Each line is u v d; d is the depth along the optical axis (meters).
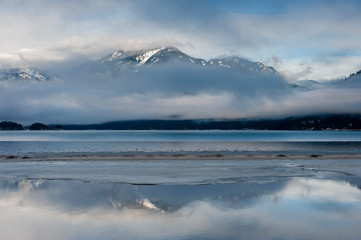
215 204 16.55
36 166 34.34
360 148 83.75
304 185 22.50
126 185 22.67
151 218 13.79
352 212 14.75
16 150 75.25
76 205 16.33
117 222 13.15
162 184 23.06
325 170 31.23
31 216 14.12
